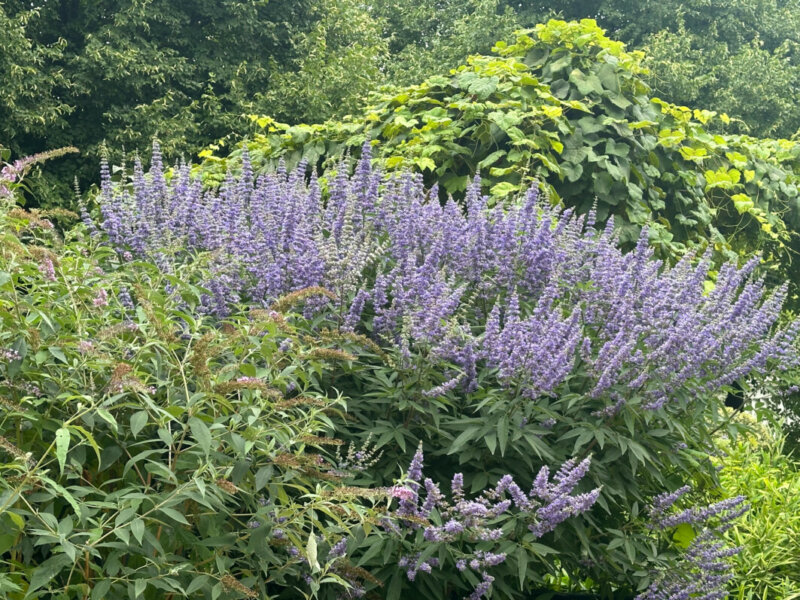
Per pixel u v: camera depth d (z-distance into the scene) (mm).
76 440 2469
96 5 17656
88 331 2732
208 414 2686
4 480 2111
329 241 3656
